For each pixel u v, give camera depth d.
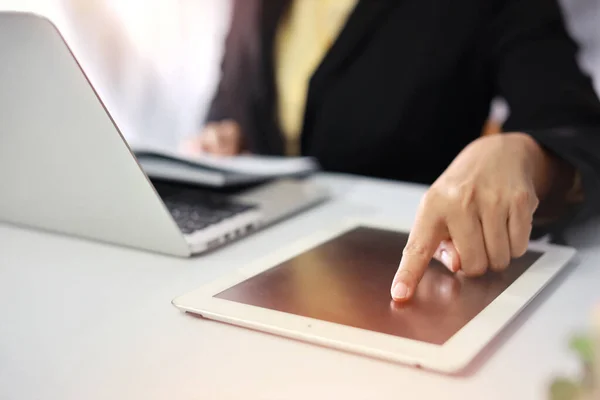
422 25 1.20
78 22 1.73
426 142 1.23
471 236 0.48
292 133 1.36
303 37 1.33
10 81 0.54
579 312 0.43
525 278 0.48
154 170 0.77
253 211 0.68
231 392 0.34
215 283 0.47
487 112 1.25
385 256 0.53
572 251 0.54
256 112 1.38
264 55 1.35
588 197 0.64
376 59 1.23
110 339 0.40
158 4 1.67
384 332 0.38
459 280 0.48
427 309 0.42
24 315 0.44
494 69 1.18
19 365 0.37
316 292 0.45
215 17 1.61
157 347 0.39
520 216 0.50
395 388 0.34
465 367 0.36
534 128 0.95
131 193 0.55
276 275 0.49
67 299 0.47
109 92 1.76
